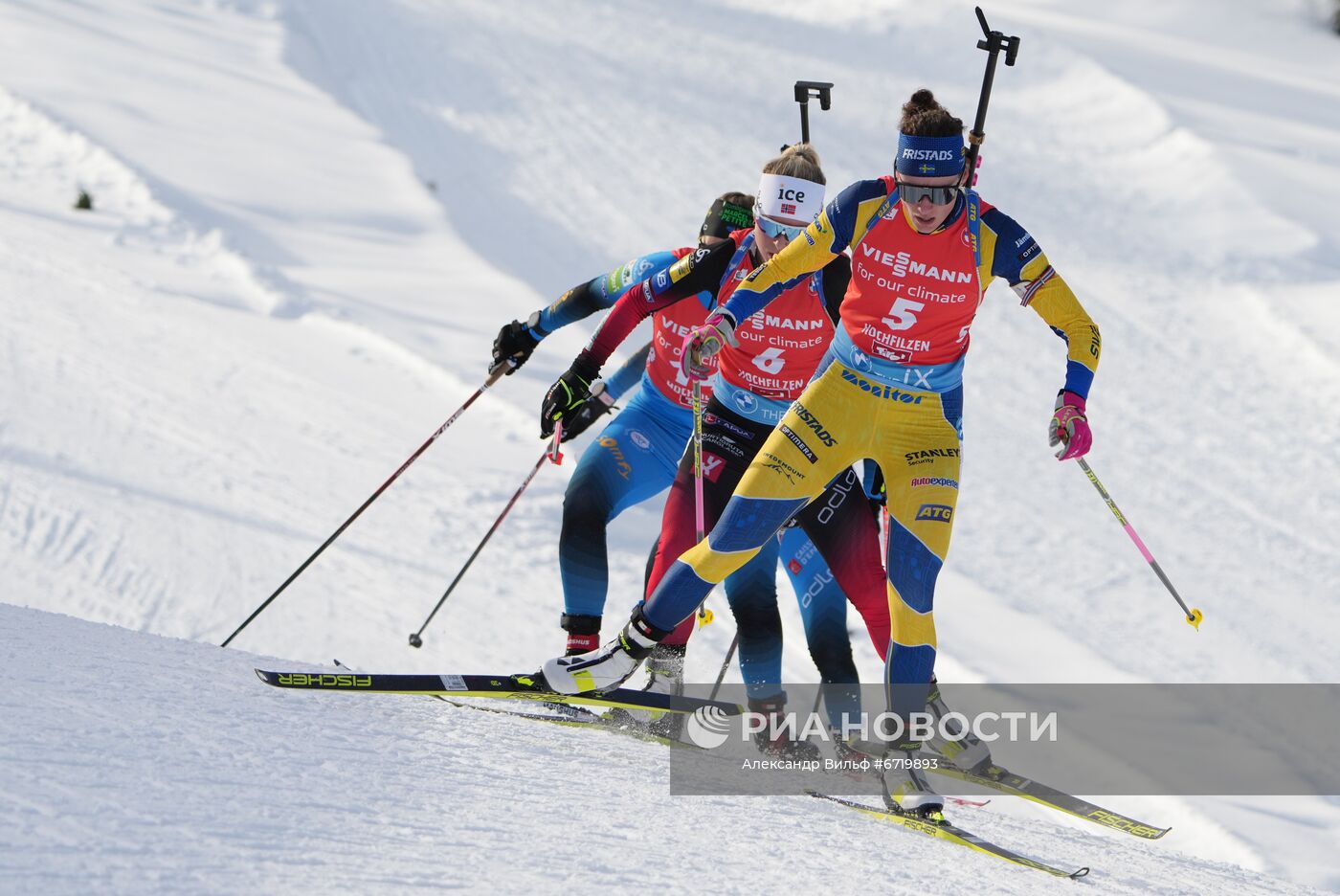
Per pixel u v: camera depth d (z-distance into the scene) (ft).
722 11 341.21
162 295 136.98
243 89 229.45
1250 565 116.37
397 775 29.43
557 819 28.37
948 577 105.29
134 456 98.73
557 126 238.07
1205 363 162.20
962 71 293.43
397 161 207.00
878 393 38.70
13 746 25.53
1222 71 309.83
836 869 28.43
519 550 93.71
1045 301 38.70
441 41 284.41
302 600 82.02
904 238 37.65
